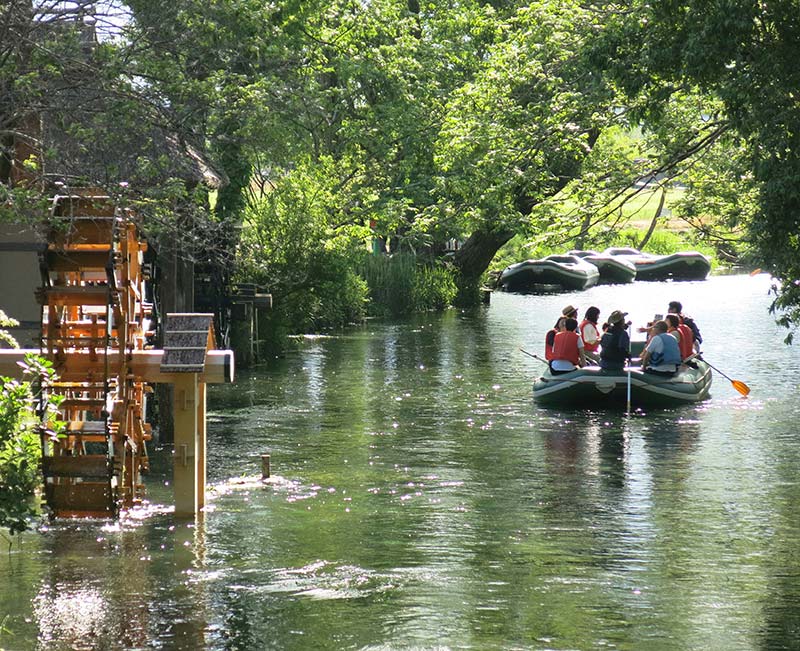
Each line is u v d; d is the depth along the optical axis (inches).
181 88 773.3
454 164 1455.5
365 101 2265.0
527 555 642.2
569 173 1531.7
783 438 1007.0
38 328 848.9
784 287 827.4
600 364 1200.8
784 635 509.0
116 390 728.3
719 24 805.2
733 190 1294.3
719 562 628.7
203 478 745.6
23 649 492.1
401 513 742.5
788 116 798.5
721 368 1443.2
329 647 494.9
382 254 2320.4
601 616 535.5
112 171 706.8
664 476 857.5
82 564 619.8
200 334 709.9
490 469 884.0
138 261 788.0
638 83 917.2
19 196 673.0
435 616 535.2
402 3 2284.7
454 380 1365.7
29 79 695.7
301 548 654.5
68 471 682.8
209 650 492.4
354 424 1080.8
